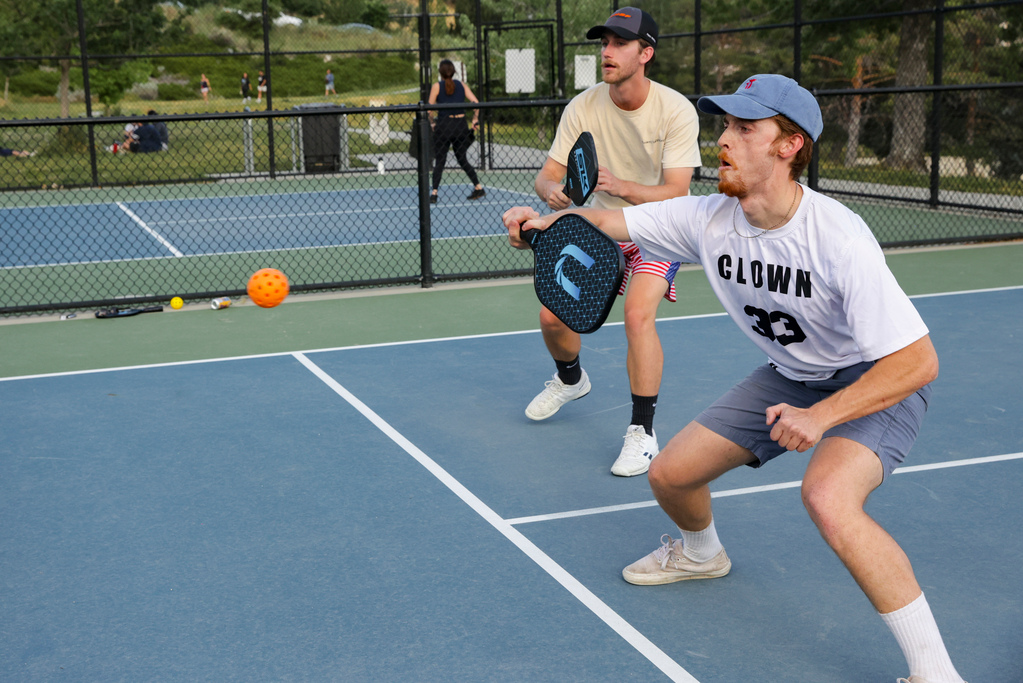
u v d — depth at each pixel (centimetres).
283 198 1573
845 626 314
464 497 423
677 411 533
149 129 1903
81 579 351
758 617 320
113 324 758
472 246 1120
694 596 335
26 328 747
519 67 1809
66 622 321
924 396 288
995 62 1502
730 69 1948
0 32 1911
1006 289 815
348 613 325
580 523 396
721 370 605
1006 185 1352
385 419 526
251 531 389
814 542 377
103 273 977
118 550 373
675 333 699
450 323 748
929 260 952
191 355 661
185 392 575
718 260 289
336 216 1373
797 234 264
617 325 727
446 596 335
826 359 288
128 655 300
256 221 1333
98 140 1872
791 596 334
